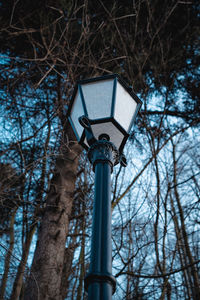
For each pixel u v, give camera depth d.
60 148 4.36
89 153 2.00
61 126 4.78
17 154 4.72
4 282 5.61
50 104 5.05
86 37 4.80
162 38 5.96
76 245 4.63
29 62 5.20
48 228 3.87
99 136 2.11
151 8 5.49
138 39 5.77
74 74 4.93
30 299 3.22
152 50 5.74
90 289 1.32
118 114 2.22
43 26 5.00
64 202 4.15
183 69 6.26
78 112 2.31
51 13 5.33
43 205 4.47
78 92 2.39
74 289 5.05
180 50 5.98
